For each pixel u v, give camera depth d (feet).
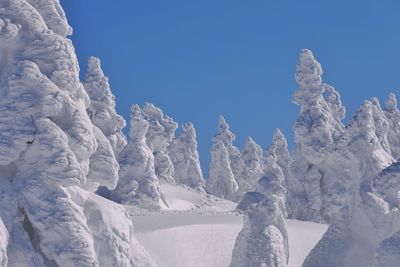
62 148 54.54
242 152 276.21
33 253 52.80
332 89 207.82
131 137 162.20
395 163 67.10
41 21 59.72
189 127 282.56
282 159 251.39
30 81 55.52
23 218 54.08
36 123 54.70
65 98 56.70
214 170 273.13
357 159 86.12
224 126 286.25
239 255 80.94
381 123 154.71
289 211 170.50
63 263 52.26
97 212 57.31
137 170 158.40
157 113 264.93
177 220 124.16
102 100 160.15
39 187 53.78
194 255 111.96
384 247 61.62
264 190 157.89
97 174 61.31
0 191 53.36
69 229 53.06
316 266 80.69
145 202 155.94
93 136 58.59
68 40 61.98
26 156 54.54
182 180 275.59
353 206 83.61
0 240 50.03
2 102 54.90
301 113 176.24
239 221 127.34
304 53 178.09
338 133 173.78
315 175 169.17
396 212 80.33
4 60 57.88
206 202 213.66
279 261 80.38
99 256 55.72
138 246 61.77
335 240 82.23
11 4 58.39
